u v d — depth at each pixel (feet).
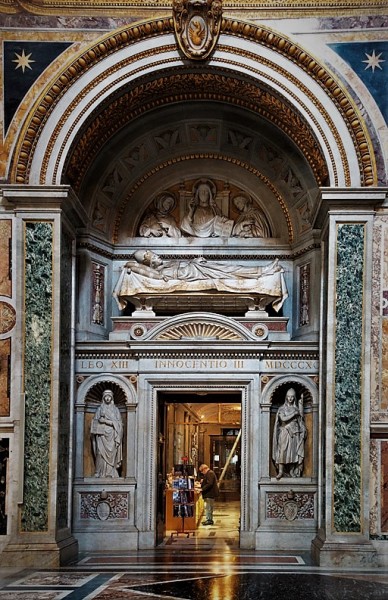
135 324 52.54
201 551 49.55
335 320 46.03
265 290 52.34
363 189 45.85
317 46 47.50
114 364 51.83
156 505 51.65
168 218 56.44
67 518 48.39
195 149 55.98
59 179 46.68
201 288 52.37
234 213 56.75
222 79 49.60
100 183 54.29
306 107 47.47
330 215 46.42
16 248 46.21
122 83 47.80
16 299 46.03
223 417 82.33
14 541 44.19
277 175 55.57
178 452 66.59
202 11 47.32
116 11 47.65
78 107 47.34
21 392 45.47
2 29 47.39
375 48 47.34
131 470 51.21
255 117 53.62
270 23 47.70
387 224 46.42
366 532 44.45
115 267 55.93
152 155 55.77
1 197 46.50
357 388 45.68
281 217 55.98
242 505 50.83
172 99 52.39
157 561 45.57
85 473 51.42
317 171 50.65
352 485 44.96
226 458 82.38
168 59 47.93
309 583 38.09
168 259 55.67
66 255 48.80
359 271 46.24
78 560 46.16
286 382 51.52
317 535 47.73
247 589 36.45
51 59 47.37
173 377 51.55
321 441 48.62
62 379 47.26
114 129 52.60
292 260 55.62
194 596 34.65
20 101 46.98
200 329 52.21
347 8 47.57
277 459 51.08
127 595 34.94
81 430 51.19
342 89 47.06
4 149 46.65
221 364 51.65
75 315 51.37
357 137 46.83
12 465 44.96
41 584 37.93
